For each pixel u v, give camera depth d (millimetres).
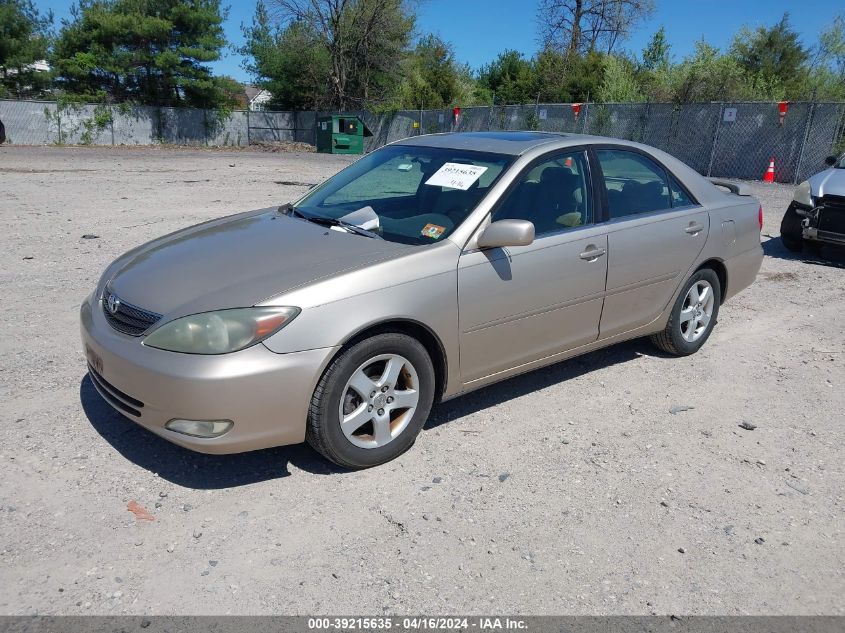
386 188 4395
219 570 2797
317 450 3445
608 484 3568
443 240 3732
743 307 6875
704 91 24672
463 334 3756
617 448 3945
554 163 4301
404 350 3506
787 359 5457
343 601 2666
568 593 2775
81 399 4141
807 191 8961
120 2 36188
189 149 34000
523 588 2787
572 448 3920
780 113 20000
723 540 3160
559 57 38812
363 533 3072
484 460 3740
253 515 3160
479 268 3748
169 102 38250
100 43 35906
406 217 4027
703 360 5371
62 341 5035
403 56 41188
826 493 3586
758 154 20844
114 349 3254
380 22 39500
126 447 3650
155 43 36844
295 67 41469
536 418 4273
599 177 4500
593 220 4395
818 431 4258
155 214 10633
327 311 3219
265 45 42625
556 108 26562
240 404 3072
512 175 4047
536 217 4094
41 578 2691
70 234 8773
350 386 3371
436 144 4684
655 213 4789
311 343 3172
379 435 3553
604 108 24672
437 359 3789
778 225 11758
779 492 3572
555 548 3043
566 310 4254
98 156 25000
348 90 41406
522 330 4055
